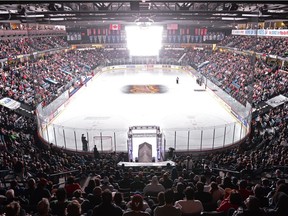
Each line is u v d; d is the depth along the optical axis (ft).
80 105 152.97
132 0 64.85
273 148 68.13
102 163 63.67
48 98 133.49
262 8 87.51
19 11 86.12
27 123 103.96
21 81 147.84
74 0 65.05
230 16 107.96
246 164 53.98
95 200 26.27
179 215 20.42
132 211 19.03
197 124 119.96
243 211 18.83
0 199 27.25
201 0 65.26
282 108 113.70
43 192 28.32
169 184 37.42
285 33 144.05
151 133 85.15
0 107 110.93
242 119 113.39
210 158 75.25
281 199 21.02
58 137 106.42
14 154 64.90
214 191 29.78
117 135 107.65
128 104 153.38
